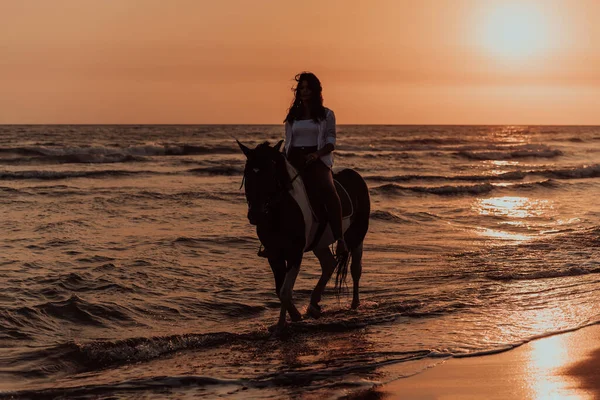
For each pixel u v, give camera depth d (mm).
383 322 7836
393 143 66938
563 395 5223
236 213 18250
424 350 6586
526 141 78875
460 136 93250
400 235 15219
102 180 28578
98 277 9672
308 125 7430
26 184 26297
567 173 35844
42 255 11469
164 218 16984
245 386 5762
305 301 9039
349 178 8359
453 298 8891
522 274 10430
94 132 88312
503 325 7484
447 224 17453
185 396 5531
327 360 6438
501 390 5395
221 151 47625
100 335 7422
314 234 7453
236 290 9555
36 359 6500
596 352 6398
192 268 10867
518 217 19141
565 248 13117
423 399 5254
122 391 5660
